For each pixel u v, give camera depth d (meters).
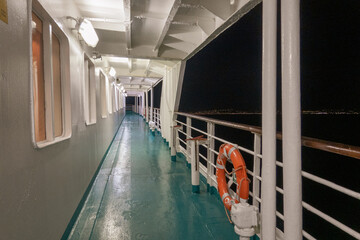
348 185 8.27
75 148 2.58
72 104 2.48
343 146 1.11
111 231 2.34
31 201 1.45
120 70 7.64
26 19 1.42
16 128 1.27
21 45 1.34
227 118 18.61
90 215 2.67
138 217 2.62
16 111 1.27
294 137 1.30
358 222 6.10
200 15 3.17
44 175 1.66
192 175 3.31
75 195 2.54
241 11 2.42
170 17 2.79
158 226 2.43
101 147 4.84
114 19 3.21
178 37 3.78
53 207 1.84
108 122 6.24
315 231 5.69
